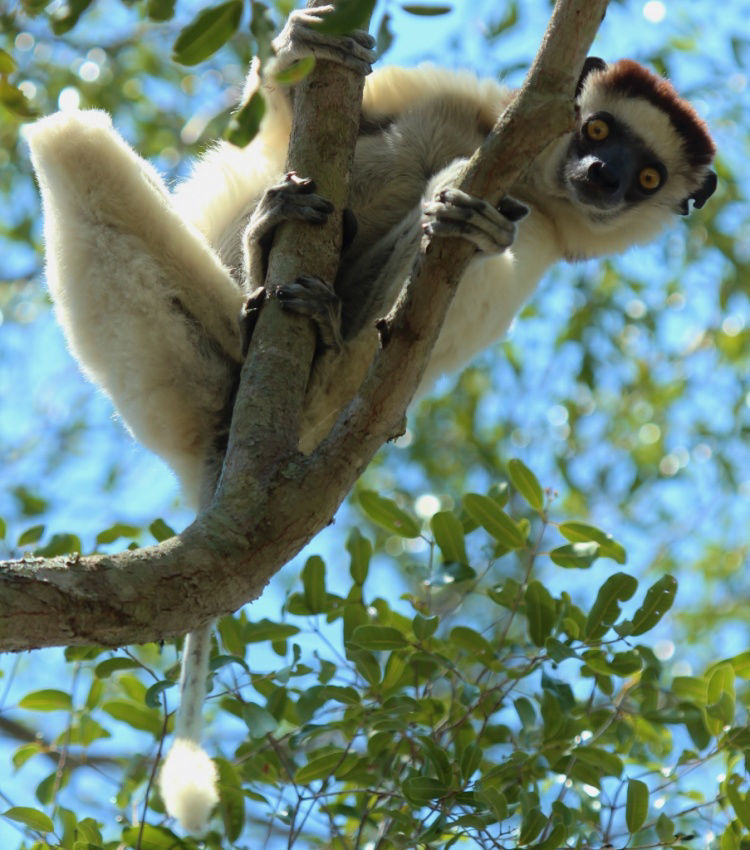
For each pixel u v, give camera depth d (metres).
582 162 10.33
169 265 7.80
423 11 5.52
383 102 9.86
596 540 7.95
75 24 5.53
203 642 7.18
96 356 8.08
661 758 8.24
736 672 7.90
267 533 5.85
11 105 6.57
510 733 8.05
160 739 7.77
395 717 7.50
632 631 7.43
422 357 6.17
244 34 8.20
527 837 6.70
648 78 11.24
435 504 11.66
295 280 6.93
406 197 9.40
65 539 8.27
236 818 7.25
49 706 8.12
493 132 6.34
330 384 8.33
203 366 7.96
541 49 6.03
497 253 6.53
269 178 9.10
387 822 7.52
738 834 7.05
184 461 8.45
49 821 7.05
